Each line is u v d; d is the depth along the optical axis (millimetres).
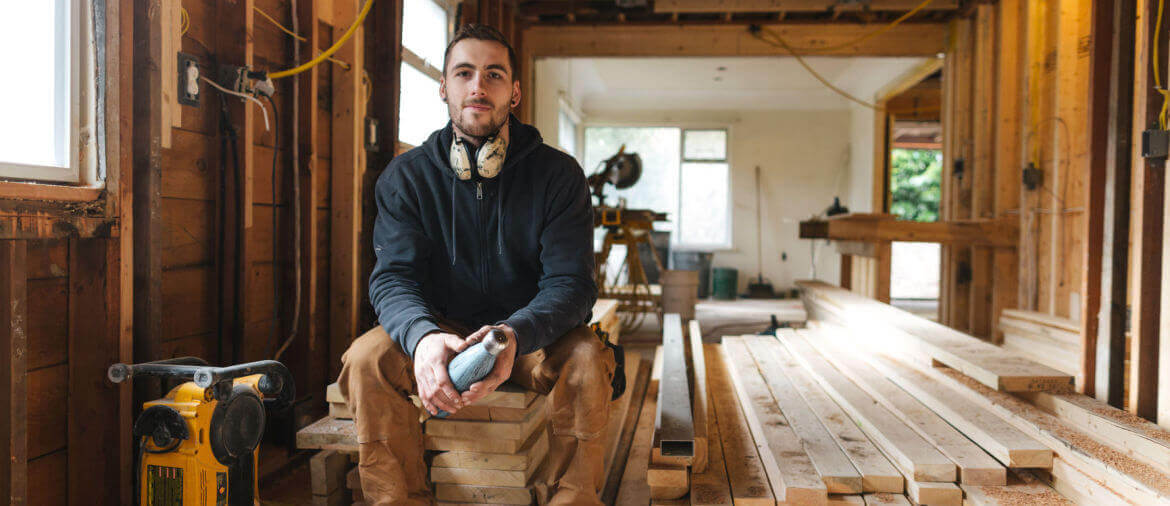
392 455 1468
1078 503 1572
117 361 1559
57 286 1503
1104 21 2264
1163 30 1979
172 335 1848
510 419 1681
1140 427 1677
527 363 1614
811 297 5230
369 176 2826
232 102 1991
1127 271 2166
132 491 1601
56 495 1513
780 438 1969
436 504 1588
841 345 3322
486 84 1502
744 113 9648
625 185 5355
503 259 1634
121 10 1523
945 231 4594
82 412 1534
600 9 5457
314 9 2348
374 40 2893
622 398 2928
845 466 1721
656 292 5480
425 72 3596
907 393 2365
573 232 1602
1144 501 1385
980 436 1816
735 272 8906
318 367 2535
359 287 2727
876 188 8148
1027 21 4281
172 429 1370
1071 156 3883
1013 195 4562
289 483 2064
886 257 4711
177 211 1856
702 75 8664
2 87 1297
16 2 1321
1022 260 4316
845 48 5602
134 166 1638
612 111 9797
